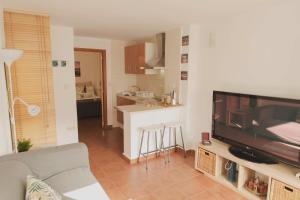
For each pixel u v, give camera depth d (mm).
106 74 5441
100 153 3920
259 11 2670
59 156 1995
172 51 3936
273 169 2348
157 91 5160
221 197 2582
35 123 3033
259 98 2508
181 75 3791
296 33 2340
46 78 3055
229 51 3090
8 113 2404
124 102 5238
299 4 2291
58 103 3836
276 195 2236
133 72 5121
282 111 2291
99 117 6953
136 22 3400
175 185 2832
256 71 2764
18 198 1410
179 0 2348
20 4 2516
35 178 1590
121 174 3121
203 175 3092
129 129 3422
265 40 2635
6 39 2752
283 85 2494
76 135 4074
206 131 3588
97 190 1839
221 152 2816
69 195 1744
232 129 2875
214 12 2824
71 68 3896
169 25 3619
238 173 2658
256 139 2580
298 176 2139
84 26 3721
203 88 3584
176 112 3852
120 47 5535
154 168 3314
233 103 2834
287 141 2268
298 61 2344
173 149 3957
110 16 3029
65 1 2400
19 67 2855
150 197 2572
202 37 3533
